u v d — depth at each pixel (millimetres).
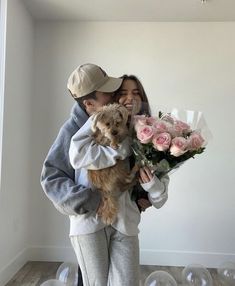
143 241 3357
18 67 3041
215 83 3400
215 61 3414
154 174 1310
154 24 3459
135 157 1298
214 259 3311
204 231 3342
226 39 3424
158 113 1466
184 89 3406
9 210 2883
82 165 1236
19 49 3059
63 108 3447
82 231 1252
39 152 3439
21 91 3129
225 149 3365
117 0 3045
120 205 1272
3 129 2719
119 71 3439
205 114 3387
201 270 2293
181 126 1301
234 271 2494
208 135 1434
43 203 3426
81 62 3459
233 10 3188
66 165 1349
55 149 1355
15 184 3012
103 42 3463
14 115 2959
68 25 3484
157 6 3141
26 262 3320
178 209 3359
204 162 3367
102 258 1249
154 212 3369
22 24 3127
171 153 1226
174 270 3201
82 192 1227
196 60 3424
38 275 2977
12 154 2924
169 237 3352
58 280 1960
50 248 3389
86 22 3480
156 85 3416
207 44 3428
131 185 1295
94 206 1243
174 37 3441
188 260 3320
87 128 1257
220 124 3379
